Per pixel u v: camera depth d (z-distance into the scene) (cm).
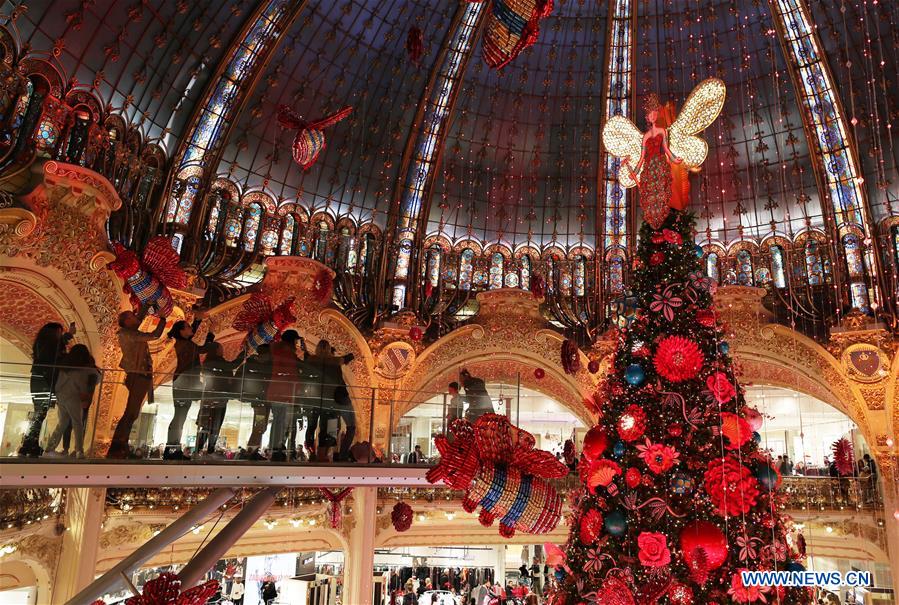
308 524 1983
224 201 2045
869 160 2081
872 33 1908
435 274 2395
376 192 2308
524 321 2341
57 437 914
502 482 539
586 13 2133
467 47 2133
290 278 2056
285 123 1229
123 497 1583
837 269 2162
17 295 1449
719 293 2236
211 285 1964
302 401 1211
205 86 1844
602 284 2389
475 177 2403
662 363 777
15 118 1377
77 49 1482
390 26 2053
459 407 1434
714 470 741
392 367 2203
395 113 2220
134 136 1733
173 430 1043
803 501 2072
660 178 818
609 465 773
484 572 2686
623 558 755
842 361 2080
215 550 1034
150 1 1567
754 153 2272
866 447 2412
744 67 2141
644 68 2212
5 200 1310
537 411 2806
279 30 1867
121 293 1580
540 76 2259
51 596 1412
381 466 1273
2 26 1317
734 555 730
